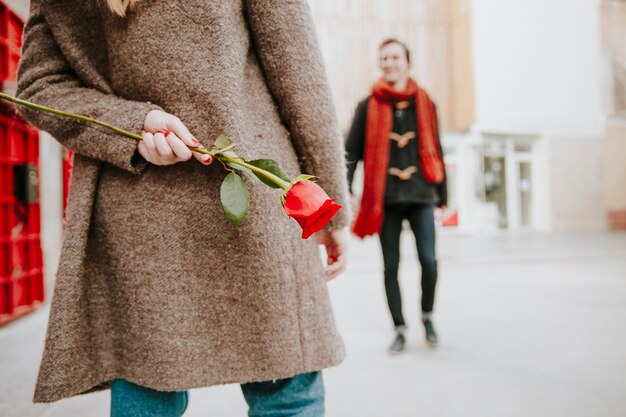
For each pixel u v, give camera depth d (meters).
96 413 2.29
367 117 3.38
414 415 2.26
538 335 3.61
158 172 0.95
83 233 0.95
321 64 1.02
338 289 5.89
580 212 14.91
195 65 0.91
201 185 0.94
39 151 4.74
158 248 0.94
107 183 0.98
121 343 0.98
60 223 5.15
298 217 0.72
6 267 4.18
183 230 0.94
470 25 14.41
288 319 0.97
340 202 1.06
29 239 4.55
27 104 0.81
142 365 0.94
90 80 0.99
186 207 0.94
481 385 2.64
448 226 14.71
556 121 14.85
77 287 0.93
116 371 0.99
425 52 15.23
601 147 15.08
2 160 4.12
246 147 0.92
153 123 0.88
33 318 4.31
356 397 2.49
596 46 15.20
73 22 0.99
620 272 6.60
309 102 1.00
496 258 8.28
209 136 0.91
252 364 0.95
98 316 0.99
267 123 1.00
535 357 3.10
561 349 3.26
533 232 14.76
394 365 3.00
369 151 3.28
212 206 0.94
